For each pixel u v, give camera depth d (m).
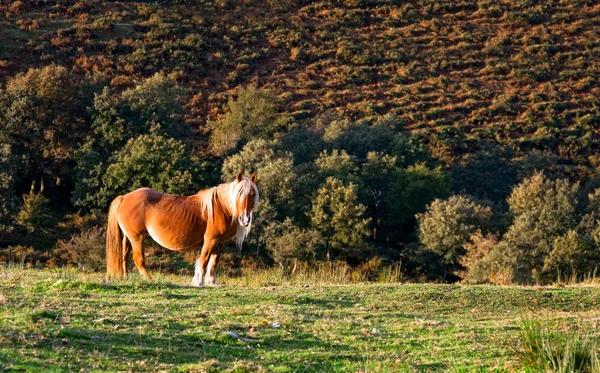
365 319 11.94
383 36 93.56
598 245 37.88
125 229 16.11
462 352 9.70
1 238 41.31
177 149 46.81
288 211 44.94
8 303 10.74
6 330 8.63
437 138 69.56
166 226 15.61
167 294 13.11
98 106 50.47
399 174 52.53
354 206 44.22
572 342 9.05
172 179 45.25
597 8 101.81
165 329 9.83
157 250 38.97
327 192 45.16
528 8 101.12
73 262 35.75
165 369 8.02
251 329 10.26
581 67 87.12
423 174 51.88
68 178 52.19
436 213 43.62
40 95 50.47
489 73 86.06
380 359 9.29
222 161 56.53
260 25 92.12
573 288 16.41
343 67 84.44
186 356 8.68
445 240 42.06
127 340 9.08
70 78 53.72
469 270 38.06
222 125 61.91
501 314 13.47
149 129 50.97
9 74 68.44
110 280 14.63
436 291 15.21
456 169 63.53
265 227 42.78
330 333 10.43
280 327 10.55
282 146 55.66
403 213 51.75
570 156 69.25
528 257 38.91
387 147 60.50
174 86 57.97
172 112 55.69
